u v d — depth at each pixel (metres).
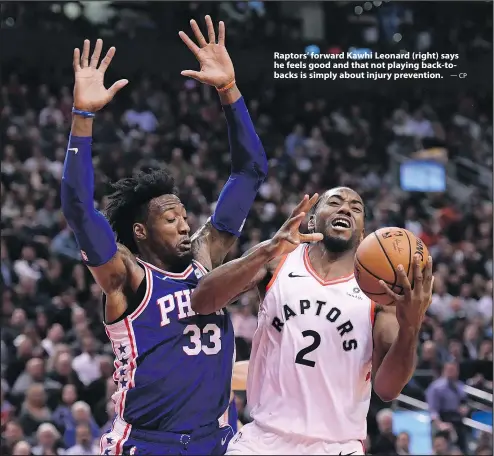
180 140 16.78
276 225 14.89
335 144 18.06
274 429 3.72
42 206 13.35
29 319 11.03
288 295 3.82
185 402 3.67
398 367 3.42
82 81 3.65
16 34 16.78
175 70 17.64
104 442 3.72
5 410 9.03
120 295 3.72
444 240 15.67
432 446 9.78
